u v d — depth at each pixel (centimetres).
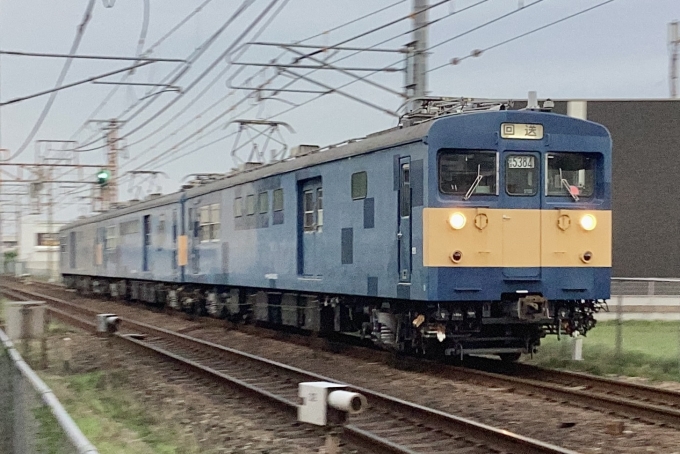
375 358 1543
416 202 1314
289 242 1806
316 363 1557
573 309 1383
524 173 1336
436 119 1295
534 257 1324
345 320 1683
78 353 1709
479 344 1383
